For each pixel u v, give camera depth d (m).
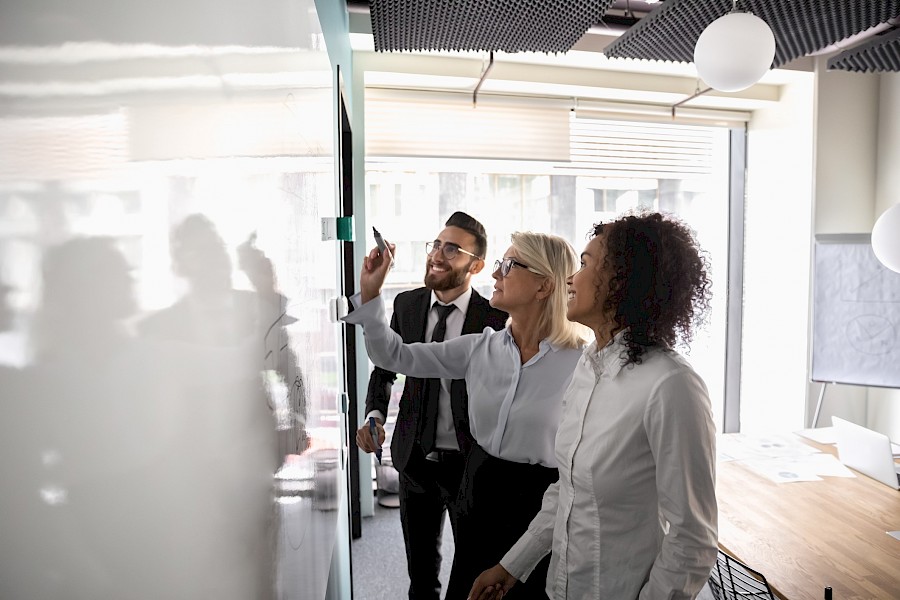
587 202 3.84
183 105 0.39
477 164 3.62
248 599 0.52
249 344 0.54
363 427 2.15
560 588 1.24
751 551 1.63
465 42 2.56
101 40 0.29
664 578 1.03
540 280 1.57
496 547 1.60
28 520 0.24
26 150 0.24
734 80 1.75
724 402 4.18
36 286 0.24
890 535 1.71
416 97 3.43
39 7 0.25
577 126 3.78
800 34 2.46
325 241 1.22
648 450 1.11
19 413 0.23
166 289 0.36
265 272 0.61
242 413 0.52
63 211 0.26
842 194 3.59
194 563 0.39
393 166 3.50
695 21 2.29
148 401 0.34
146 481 0.33
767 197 3.89
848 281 3.41
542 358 1.59
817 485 2.08
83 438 0.28
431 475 2.00
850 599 1.40
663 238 1.14
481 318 2.04
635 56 2.69
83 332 0.28
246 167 0.54
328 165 1.32
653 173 3.94
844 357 3.44
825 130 3.54
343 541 1.93
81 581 0.27
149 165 0.34
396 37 2.50
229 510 0.47
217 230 0.46
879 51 2.63
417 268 3.59
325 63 1.30
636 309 1.14
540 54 3.21
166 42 0.37
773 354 3.86
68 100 0.27
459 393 1.88
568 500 1.24
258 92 0.59
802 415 3.63
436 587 2.08
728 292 4.12
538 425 1.57
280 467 0.67
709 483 1.05
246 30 0.55
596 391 1.22
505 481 1.60
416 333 2.14
